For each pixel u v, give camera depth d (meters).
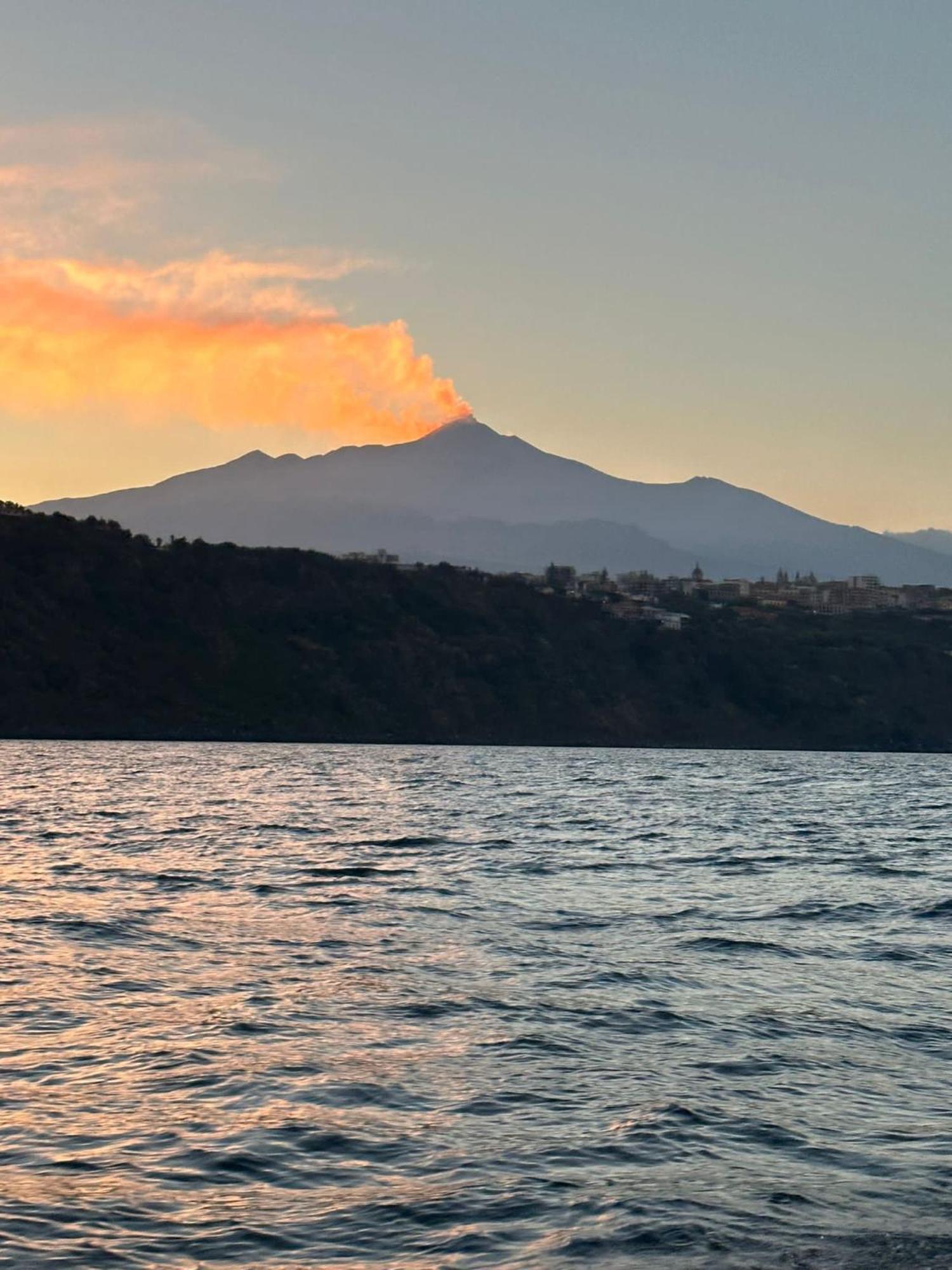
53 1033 21.52
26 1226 13.82
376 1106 18.12
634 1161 16.14
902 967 29.61
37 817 71.25
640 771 159.00
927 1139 17.12
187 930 32.53
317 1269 13.02
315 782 118.56
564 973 27.80
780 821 83.19
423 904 38.59
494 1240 13.73
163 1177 15.30
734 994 26.06
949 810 101.38
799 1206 14.73
